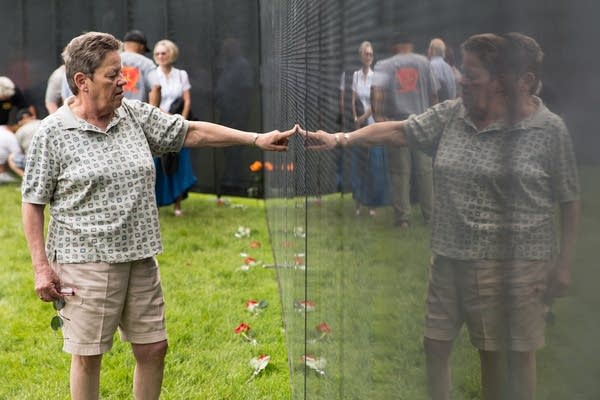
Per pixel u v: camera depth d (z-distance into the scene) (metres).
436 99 1.18
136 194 3.23
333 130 2.23
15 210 10.20
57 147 3.16
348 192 1.97
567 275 0.88
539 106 0.89
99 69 3.11
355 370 1.96
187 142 3.51
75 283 3.22
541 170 0.90
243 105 10.55
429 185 1.25
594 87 0.78
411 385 1.43
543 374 0.95
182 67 10.75
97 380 3.43
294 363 4.18
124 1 11.02
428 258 1.28
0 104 12.16
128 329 3.42
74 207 3.19
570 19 0.81
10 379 4.71
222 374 4.74
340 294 2.18
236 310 6.00
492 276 1.05
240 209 10.36
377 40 1.54
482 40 0.99
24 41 12.09
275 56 6.12
